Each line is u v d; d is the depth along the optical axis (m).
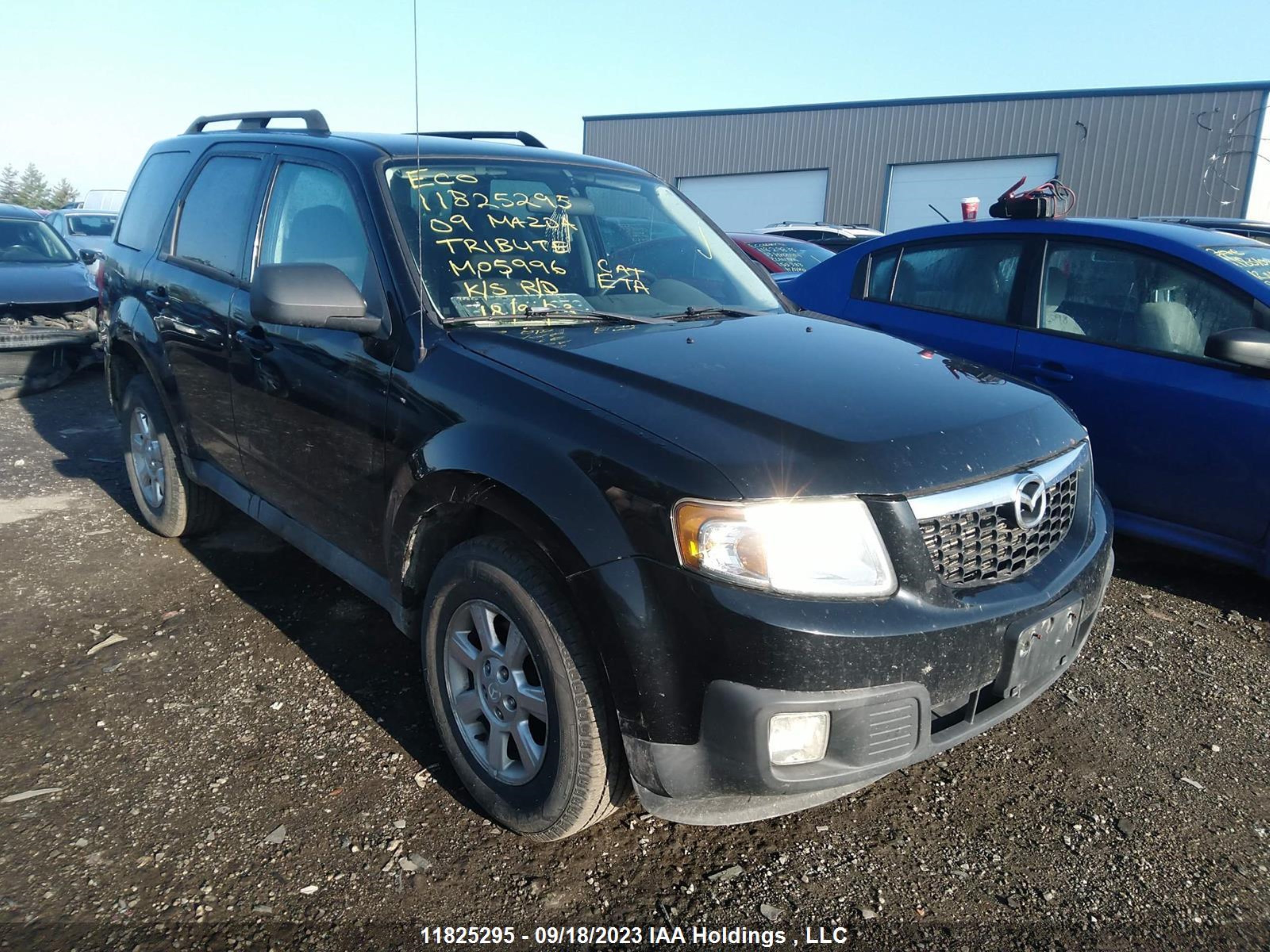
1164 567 4.36
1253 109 21.83
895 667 1.95
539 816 2.30
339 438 2.85
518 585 2.22
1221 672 3.40
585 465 2.09
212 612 3.69
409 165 3.06
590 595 2.03
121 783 2.61
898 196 26.97
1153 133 23.11
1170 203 23.27
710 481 1.93
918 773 2.78
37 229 9.20
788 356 2.60
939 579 2.06
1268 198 22.70
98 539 4.45
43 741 2.80
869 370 2.55
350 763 2.72
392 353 2.66
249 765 2.70
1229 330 3.59
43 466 5.71
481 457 2.26
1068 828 2.54
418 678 3.20
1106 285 4.25
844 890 2.29
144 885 2.22
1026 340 4.42
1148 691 3.26
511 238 3.03
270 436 3.25
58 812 2.48
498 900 2.21
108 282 4.54
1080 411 4.18
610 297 3.05
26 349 7.62
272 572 4.09
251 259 3.42
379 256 2.80
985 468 2.19
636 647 1.98
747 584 1.90
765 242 9.02
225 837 2.39
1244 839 2.51
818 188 28.16
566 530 2.06
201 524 4.34
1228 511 3.75
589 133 31.91
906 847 2.45
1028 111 24.53
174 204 4.09
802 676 1.89
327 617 3.65
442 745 2.82
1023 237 4.57
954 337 4.70
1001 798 2.67
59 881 2.22
